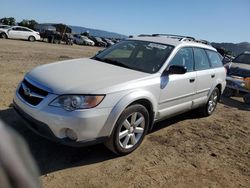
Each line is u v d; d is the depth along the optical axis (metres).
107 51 5.81
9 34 30.77
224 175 4.35
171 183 3.94
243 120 7.42
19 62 12.12
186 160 4.64
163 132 5.71
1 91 6.88
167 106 5.15
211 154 4.99
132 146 4.50
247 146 5.61
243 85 10.08
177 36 6.54
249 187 4.12
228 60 12.95
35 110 3.85
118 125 4.10
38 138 4.55
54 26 47.78
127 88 4.17
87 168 3.98
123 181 3.81
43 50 20.86
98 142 3.93
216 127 6.48
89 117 3.71
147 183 3.85
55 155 4.18
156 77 4.78
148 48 5.46
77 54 21.45
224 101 9.64
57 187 3.48
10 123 4.96
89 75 4.31
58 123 3.70
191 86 5.71
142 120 4.53
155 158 4.55
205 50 6.54
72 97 3.76
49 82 4.02
